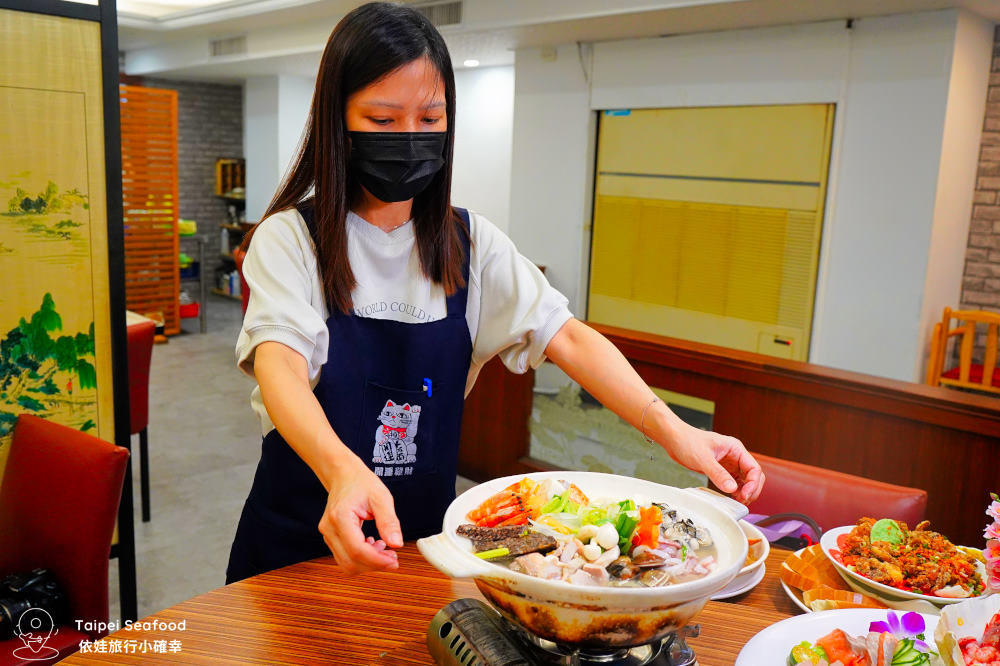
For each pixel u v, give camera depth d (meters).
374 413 1.24
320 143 1.13
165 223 7.08
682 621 0.75
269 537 1.27
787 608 1.12
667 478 3.16
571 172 5.65
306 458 0.89
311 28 6.22
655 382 3.14
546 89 5.72
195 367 6.22
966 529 2.38
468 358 1.32
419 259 1.25
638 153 5.29
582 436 3.49
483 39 5.36
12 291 2.02
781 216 4.62
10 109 1.96
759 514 1.70
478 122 7.02
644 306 5.41
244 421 4.91
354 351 1.21
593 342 1.24
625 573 0.79
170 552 3.15
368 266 1.22
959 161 4.18
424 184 1.15
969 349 4.21
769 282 4.73
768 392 2.81
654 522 0.84
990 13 3.96
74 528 1.71
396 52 1.07
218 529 3.39
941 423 2.39
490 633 0.85
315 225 1.18
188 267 7.99
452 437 1.33
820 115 4.39
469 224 1.32
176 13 6.74
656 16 4.31
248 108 8.66
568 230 5.74
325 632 1.00
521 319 1.27
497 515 0.92
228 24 6.52
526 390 3.70
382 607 1.07
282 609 1.06
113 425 2.21
